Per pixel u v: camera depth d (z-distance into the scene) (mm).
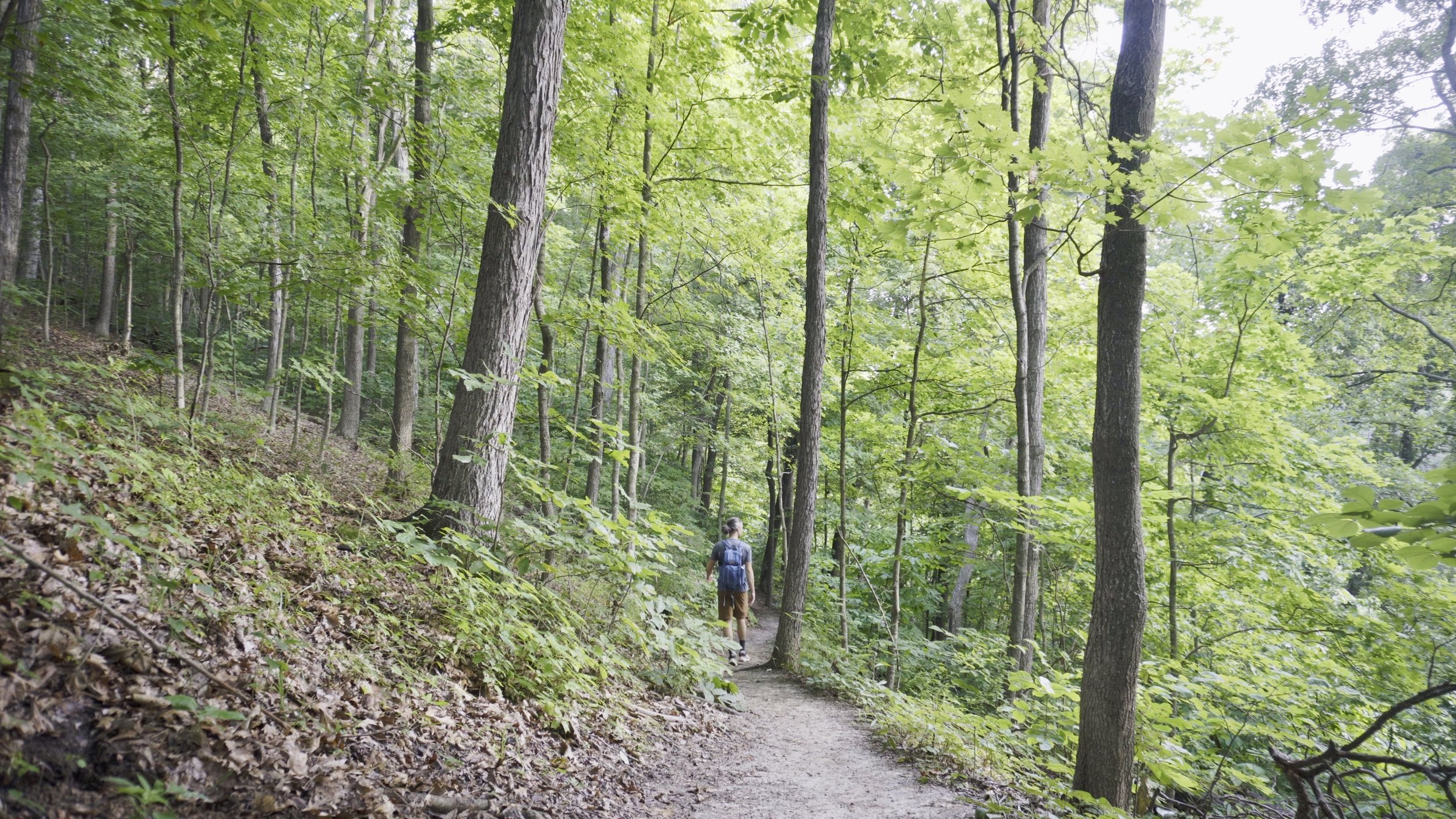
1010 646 8328
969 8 9594
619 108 8656
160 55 5930
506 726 3768
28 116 7438
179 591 3016
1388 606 10414
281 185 9352
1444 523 1979
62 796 1939
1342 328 15719
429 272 6801
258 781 2398
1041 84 8242
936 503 12430
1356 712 6691
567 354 14508
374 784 2723
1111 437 4207
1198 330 11953
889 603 14688
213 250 6520
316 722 2865
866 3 8844
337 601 3986
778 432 12453
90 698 2258
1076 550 8680
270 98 8273
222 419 7973
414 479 8875
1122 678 4082
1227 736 6262
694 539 14914
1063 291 11031
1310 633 9008
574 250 13094
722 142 9484
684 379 16891
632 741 4535
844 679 7293
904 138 10031
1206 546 10375
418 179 7039
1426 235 10133
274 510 4680
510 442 5652
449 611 4355
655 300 10375
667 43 8977
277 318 9305
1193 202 3990
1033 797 4293
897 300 13109
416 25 10891
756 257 10539
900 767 4895
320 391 12758
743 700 6438
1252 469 11477
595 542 5539
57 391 4918
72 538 2830
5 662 2113
